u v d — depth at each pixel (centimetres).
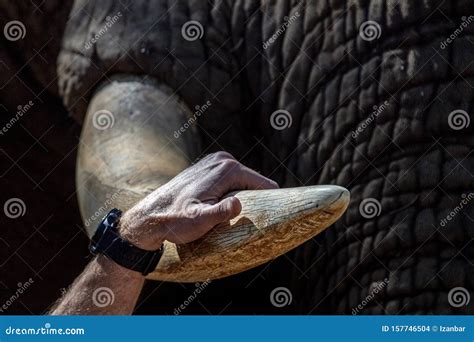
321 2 98
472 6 91
